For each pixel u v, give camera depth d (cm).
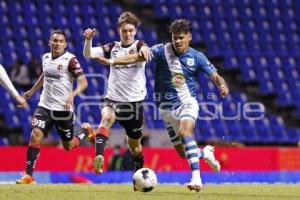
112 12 6312
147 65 5728
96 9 6262
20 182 2952
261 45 6575
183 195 2433
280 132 5834
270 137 5756
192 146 2514
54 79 3014
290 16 6850
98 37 6059
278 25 6756
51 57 3020
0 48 5703
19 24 5903
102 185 2911
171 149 4491
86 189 2578
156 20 6512
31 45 5806
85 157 4356
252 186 3003
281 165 4728
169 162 4472
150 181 2497
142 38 6272
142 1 6562
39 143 3016
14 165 4291
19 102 2384
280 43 6650
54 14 6075
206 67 2653
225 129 5606
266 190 2756
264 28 6688
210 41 6456
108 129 2716
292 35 6744
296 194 2612
